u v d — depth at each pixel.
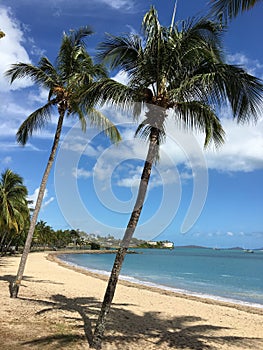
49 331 8.51
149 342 8.51
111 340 8.30
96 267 47.56
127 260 75.00
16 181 32.31
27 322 9.30
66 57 13.61
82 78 12.55
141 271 44.50
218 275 42.59
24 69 13.15
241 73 7.01
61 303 12.92
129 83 7.95
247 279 38.03
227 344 9.07
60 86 13.31
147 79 7.84
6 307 11.09
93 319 10.21
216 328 11.16
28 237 13.47
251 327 11.98
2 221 29.62
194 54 7.61
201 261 78.44
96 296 16.48
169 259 83.69
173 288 26.98
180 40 7.61
